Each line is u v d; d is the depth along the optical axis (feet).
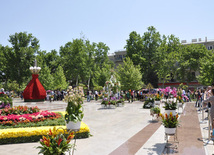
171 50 154.51
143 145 18.90
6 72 173.27
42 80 153.48
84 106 65.16
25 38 171.22
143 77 158.10
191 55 156.56
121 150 17.42
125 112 46.96
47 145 11.28
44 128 21.49
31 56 169.68
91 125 30.30
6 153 16.79
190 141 19.98
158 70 150.20
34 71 84.64
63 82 159.33
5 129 21.13
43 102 82.74
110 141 20.56
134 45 160.04
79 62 168.66
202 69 129.08
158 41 160.35
